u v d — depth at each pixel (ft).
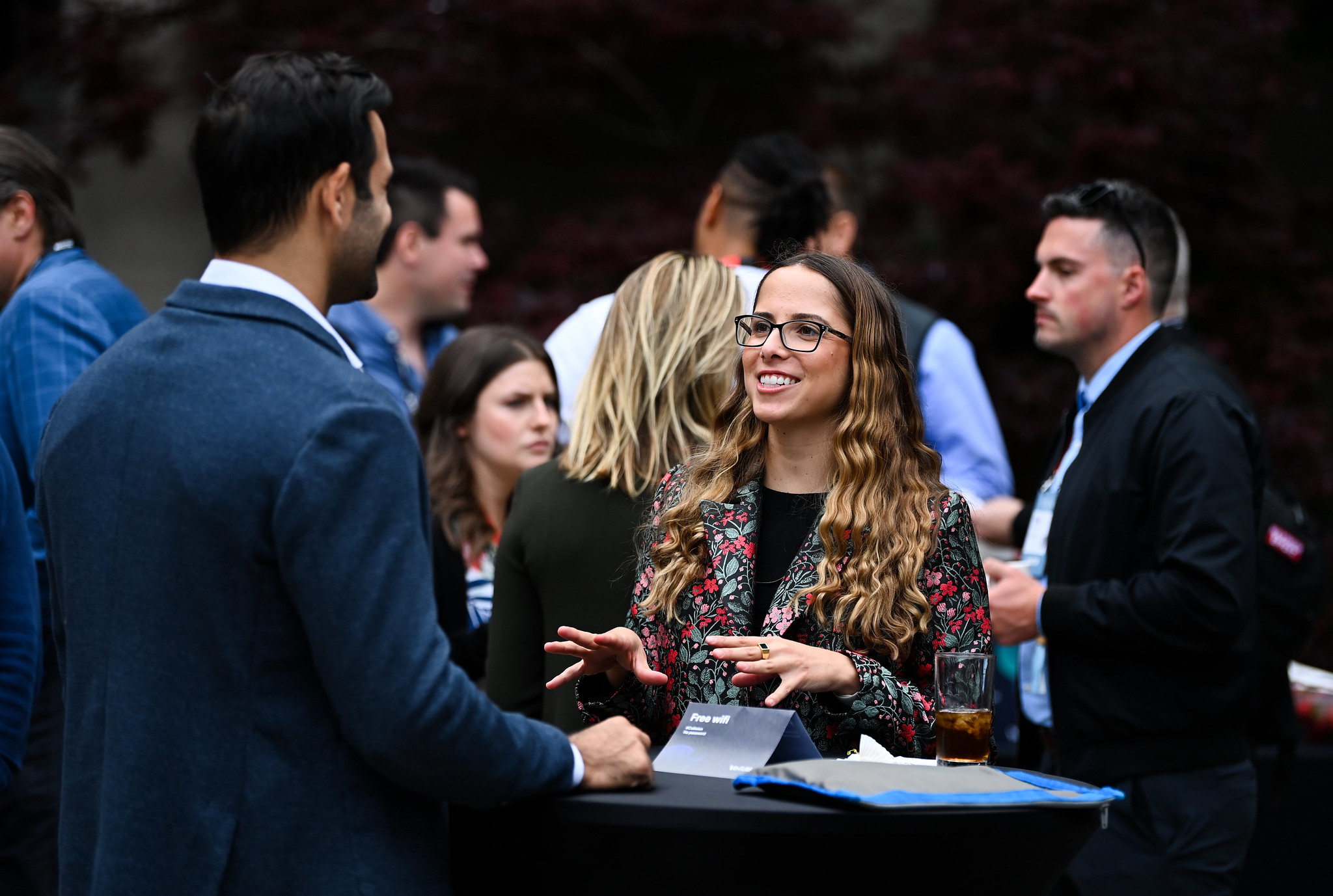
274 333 8.19
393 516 7.83
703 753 9.32
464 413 16.75
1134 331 15.20
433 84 34.65
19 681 11.02
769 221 17.83
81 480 8.25
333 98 8.48
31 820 14.34
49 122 35.04
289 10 35.04
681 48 37.76
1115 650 13.75
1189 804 13.82
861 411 10.55
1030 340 34.86
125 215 36.83
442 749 7.70
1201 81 34.24
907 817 7.79
